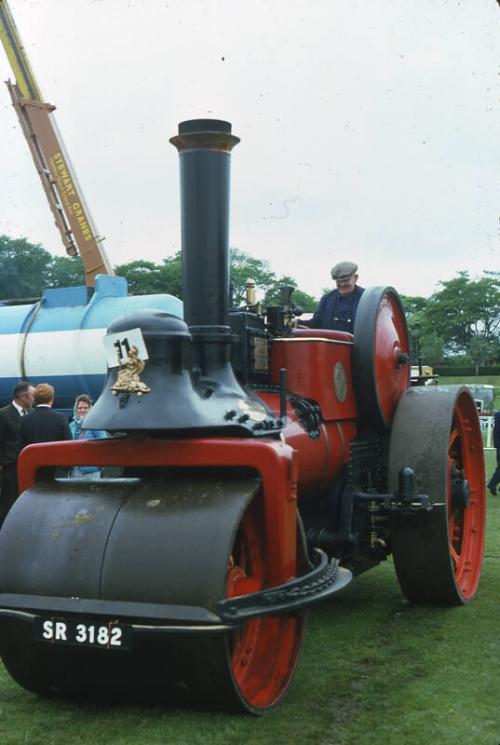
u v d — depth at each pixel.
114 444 3.32
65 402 11.73
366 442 4.85
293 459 3.24
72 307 11.76
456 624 4.57
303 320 5.54
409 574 4.81
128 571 3.02
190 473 3.48
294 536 3.28
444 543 4.69
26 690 3.39
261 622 3.52
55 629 3.02
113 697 3.26
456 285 82.69
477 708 3.31
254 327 4.14
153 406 3.19
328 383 4.32
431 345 68.56
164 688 3.09
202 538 2.99
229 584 3.16
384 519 4.75
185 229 3.60
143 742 2.97
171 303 11.43
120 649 2.93
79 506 3.26
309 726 3.11
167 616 2.89
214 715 3.20
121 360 3.27
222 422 3.22
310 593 3.16
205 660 2.94
